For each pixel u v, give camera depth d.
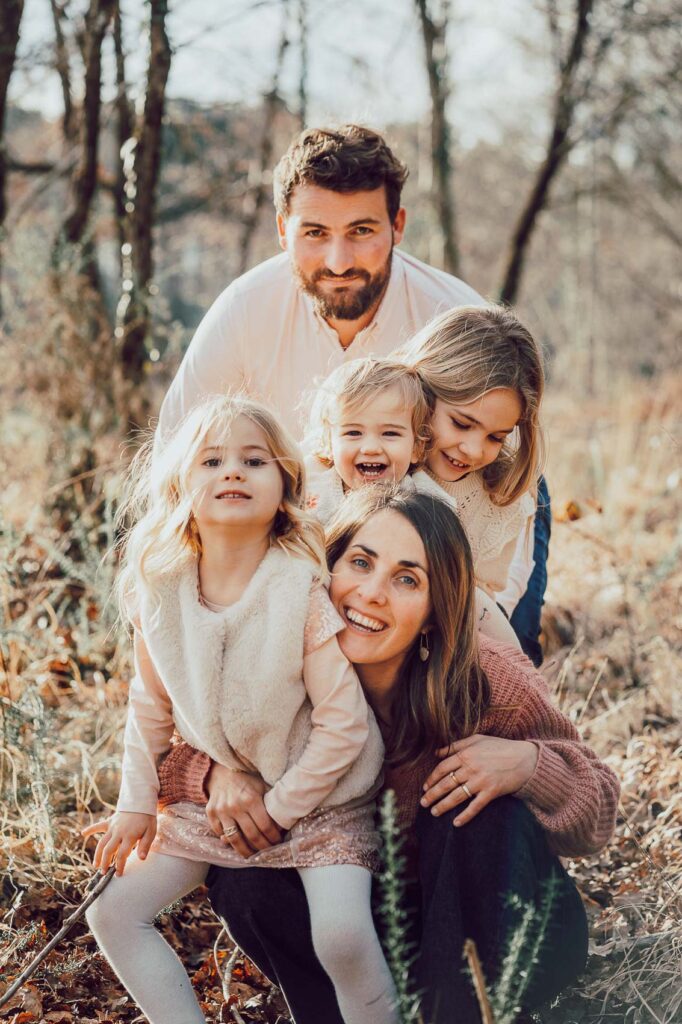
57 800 3.31
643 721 4.04
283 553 2.43
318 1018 2.45
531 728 2.55
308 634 2.38
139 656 2.55
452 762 2.40
